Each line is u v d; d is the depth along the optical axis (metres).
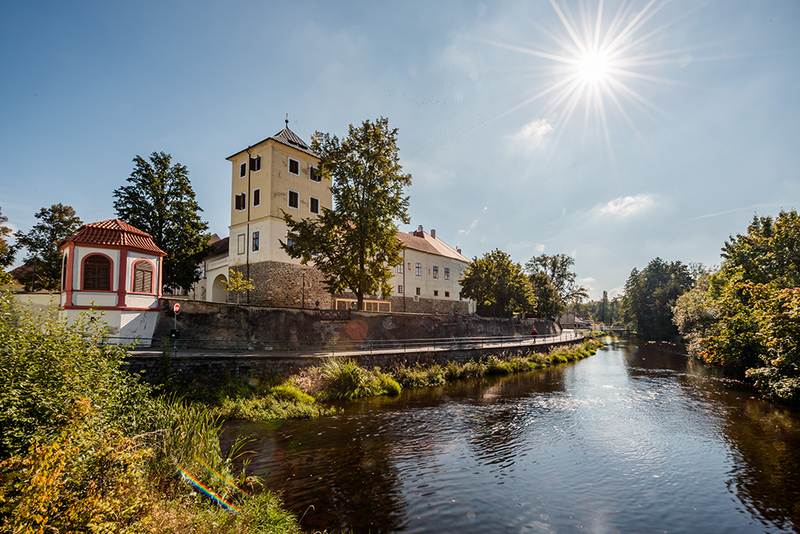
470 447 12.01
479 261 50.12
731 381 23.69
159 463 7.48
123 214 30.06
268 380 17.78
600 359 38.12
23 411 5.48
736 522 8.02
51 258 32.75
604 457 11.34
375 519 7.69
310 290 33.38
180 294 36.97
